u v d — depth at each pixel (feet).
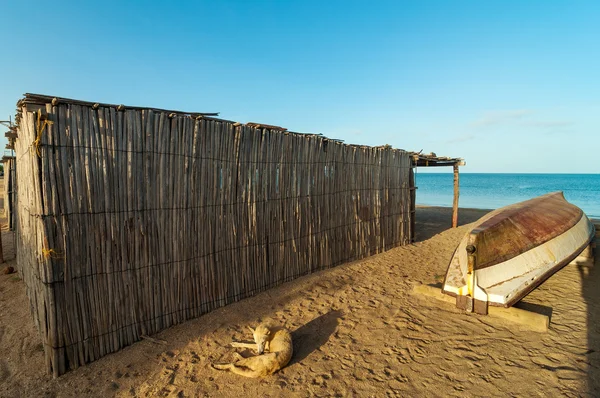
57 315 9.70
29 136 10.09
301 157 17.85
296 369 10.16
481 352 10.78
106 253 10.72
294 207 17.61
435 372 9.83
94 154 10.37
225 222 14.30
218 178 13.91
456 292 13.80
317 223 19.01
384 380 9.53
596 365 9.85
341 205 20.72
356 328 12.67
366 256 22.89
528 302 14.73
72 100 9.86
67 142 9.84
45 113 9.32
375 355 10.82
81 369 10.14
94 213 10.43
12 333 12.48
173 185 12.36
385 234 24.71
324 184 19.39
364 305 14.76
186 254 12.88
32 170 10.05
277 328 11.34
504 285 12.94
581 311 13.62
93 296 10.48
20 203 17.16
